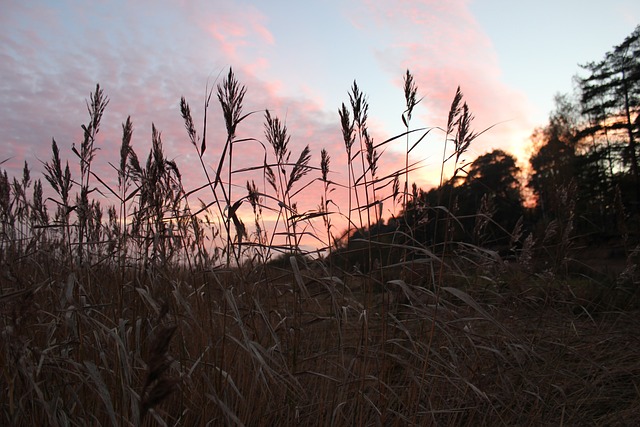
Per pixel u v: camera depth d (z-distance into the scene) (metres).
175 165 2.51
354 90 2.83
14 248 3.09
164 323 2.34
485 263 3.13
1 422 2.08
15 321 1.87
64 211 2.93
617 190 4.28
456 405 2.97
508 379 2.85
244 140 2.25
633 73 39.72
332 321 2.65
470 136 2.70
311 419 2.59
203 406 2.04
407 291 2.26
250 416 2.31
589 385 3.04
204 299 2.58
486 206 3.44
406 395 2.68
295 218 2.62
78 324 2.17
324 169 3.30
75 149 2.72
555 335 3.46
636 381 3.35
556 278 3.60
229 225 2.26
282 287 2.94
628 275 3.88
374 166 2.93
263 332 2.67
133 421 1.77
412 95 2.79
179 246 2.97
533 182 39.38
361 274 2.60
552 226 3.46
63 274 2.74
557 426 2.81
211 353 2.29
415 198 3.31
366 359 2.40
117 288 2.66
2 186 3.45
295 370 2.45
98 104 2.94
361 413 2.28
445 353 3.09
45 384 2.14
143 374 2.25
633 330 3.71
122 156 3.13
